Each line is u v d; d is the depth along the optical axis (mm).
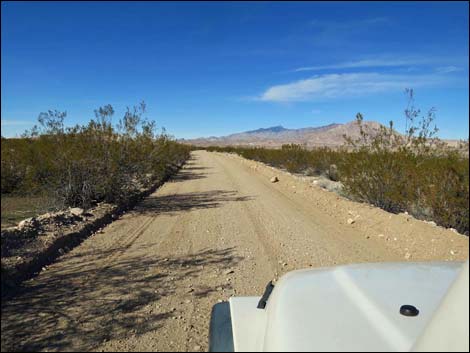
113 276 6008
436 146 12102
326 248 7730
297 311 2043
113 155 12438
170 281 5812
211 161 43156
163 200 13961
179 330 4316
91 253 7246
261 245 7914
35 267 6289
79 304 4969
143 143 16078
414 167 11008
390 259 7031
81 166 11445
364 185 12234
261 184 19156
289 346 1777
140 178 15836
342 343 1760
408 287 2242
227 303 2682
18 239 7145
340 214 11250
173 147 28328
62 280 5824
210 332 2318
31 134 11859
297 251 7496
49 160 11164
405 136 12539
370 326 1878
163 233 8898
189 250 7516
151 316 4652
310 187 16500
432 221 9938
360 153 13086
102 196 12156
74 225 8727
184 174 25312
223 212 11602
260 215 11148
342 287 2301
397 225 8992
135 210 11977
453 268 2586
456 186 9391
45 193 10930
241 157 55250
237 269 6410
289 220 10469
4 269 5734
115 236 8586
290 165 28016
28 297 5188
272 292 2471
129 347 3967
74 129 12289
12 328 4336
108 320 4539
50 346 3967
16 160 11328
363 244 8078
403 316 1931
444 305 1574
